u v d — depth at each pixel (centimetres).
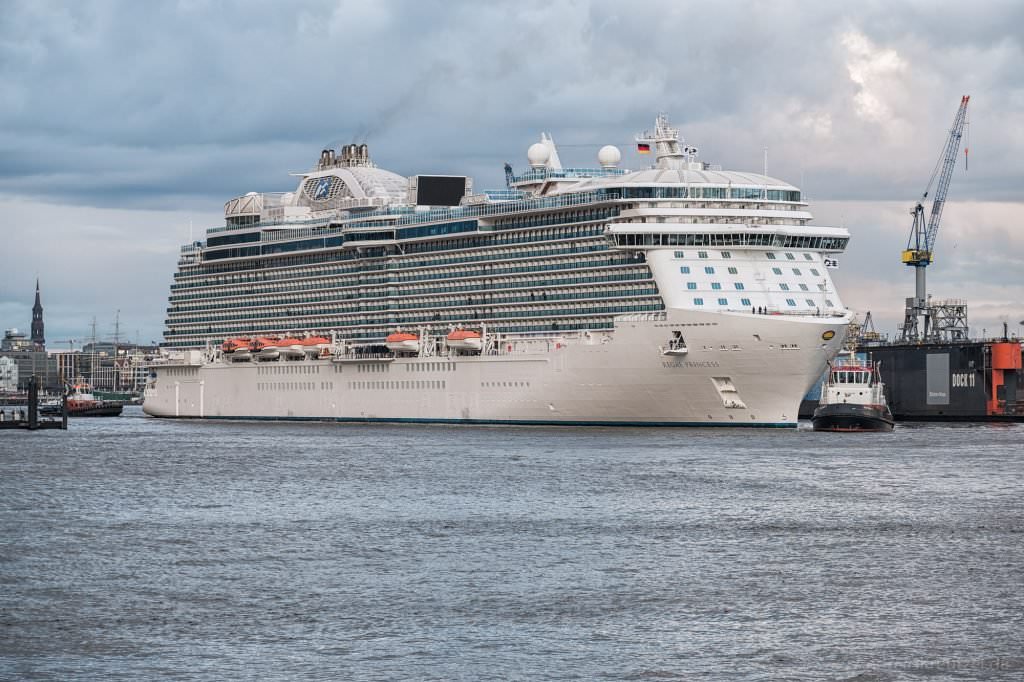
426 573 14175
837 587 13538
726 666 10931
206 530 16950
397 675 10706
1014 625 12106
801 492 19950
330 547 15650
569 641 11612
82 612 12612
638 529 16762
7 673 10806
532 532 16575
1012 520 17425
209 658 11162
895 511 18162
